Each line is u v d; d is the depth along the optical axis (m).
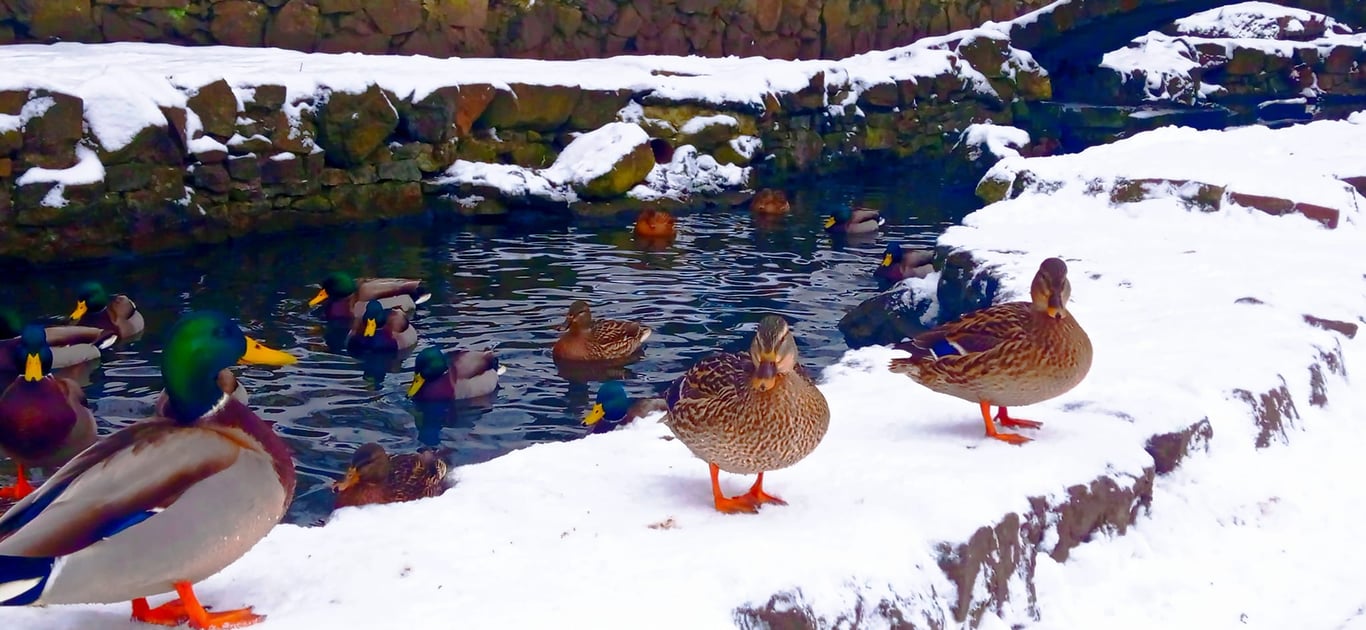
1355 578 3.78
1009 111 12.28
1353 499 4.08
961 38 12.22
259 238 7.48
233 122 7.39
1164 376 4.31
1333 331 4.86
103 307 5.84
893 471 3.74
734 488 3.69
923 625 3.25
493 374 5.51
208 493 2.59
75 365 5.60
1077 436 3.94
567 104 8.77
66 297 6.31
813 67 10.50
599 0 10.32
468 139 8.39
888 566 3.28
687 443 3.55
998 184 7.83
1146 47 14.27
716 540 3.36
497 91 8.46
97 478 2.52
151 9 8.33
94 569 2.47
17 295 6.32
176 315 6.16
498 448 5.05
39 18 8.00
